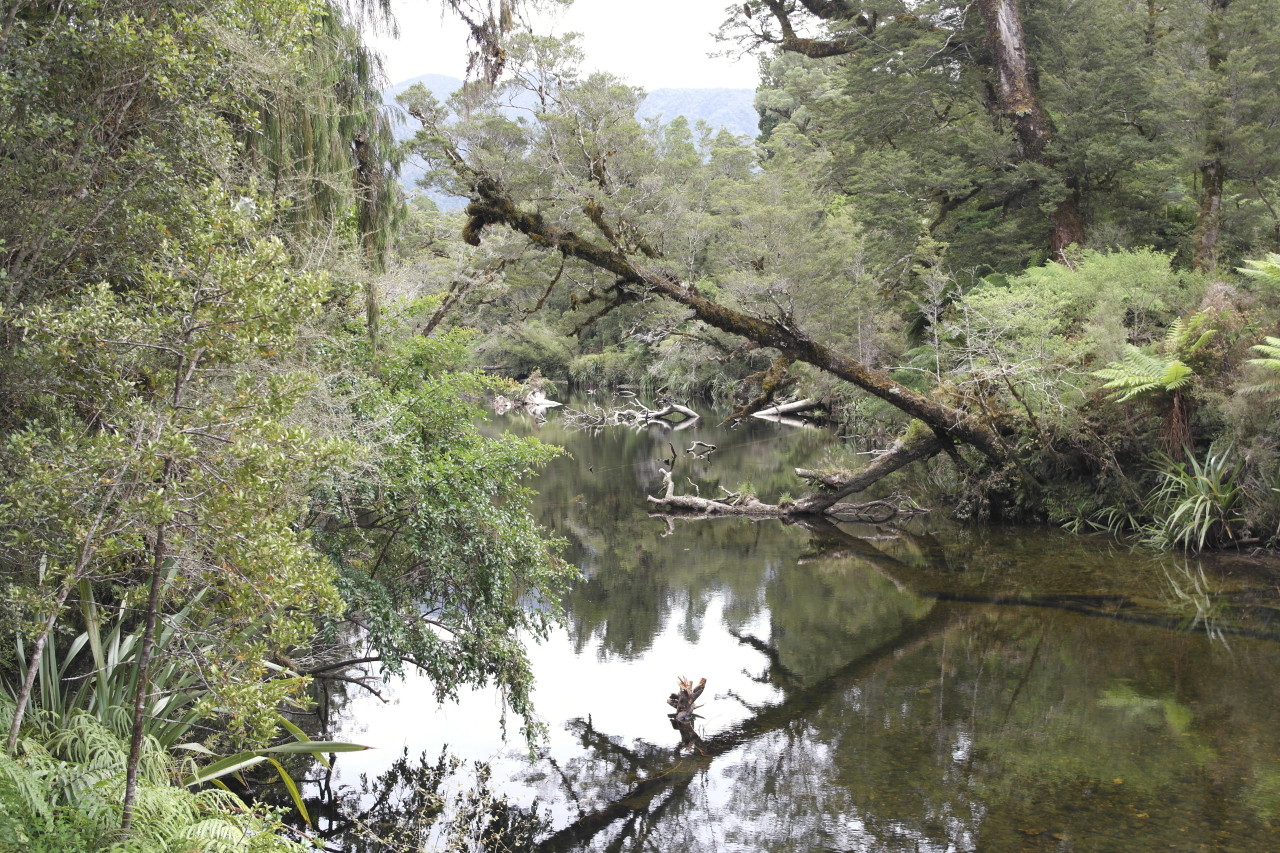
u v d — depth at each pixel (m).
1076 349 13.05
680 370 33.38
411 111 9.98
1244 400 10.82
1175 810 5.36
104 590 5.21
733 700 7.61
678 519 15.83
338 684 8.02
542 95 10.58
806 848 5.11
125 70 4.24
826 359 12.37
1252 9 15.83
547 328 37.81
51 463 3.27
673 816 5.58
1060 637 8.77
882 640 9.05
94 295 3.46
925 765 6.15
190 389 3.89
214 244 3.50
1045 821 5.29
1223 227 16.61
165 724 4.60
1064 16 18.61
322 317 6.06
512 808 5.76
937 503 15.99
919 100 20.28
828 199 28.55
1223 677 7.47
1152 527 12.39
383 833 5.41
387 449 6.16
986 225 19.59
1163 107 17.25
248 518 3.28
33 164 4.15
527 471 7.39
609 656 8.81
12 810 3.27
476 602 6.50
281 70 5.05
